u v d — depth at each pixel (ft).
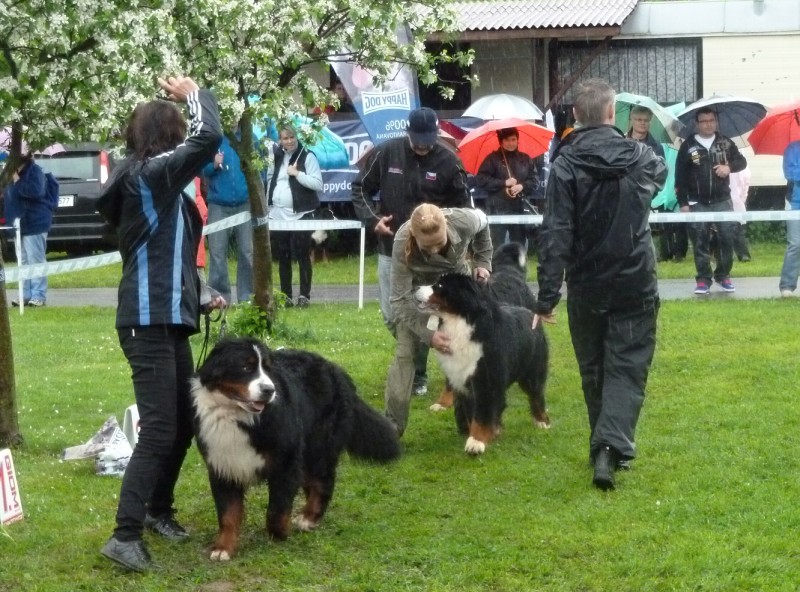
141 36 20.70
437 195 26.58
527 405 27.32
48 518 19.15
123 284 16.84
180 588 16.28
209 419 16.72
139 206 16.70
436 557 17.19
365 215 27.20
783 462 21.71
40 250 44.14
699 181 43.37
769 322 35.91
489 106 54.34
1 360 23.38
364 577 16.52
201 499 20.40
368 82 41.98
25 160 22.79
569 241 19.75
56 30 20.22
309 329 35.47
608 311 20.35
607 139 19.83
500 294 26.66
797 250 41.32
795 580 15.92
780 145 45.80
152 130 17.16
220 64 28.60
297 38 30.83
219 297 18.54
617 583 16.01
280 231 43.04
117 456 21.88
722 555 16.76
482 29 60.13
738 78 64.59
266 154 33.96
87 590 16.14
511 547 17.47
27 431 24.99
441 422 25.86
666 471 21.30
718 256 43.73
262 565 17.07
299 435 17.74
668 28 64.69
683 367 30.19
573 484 20.77
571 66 65.92
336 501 20.27
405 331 23.31
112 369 31.99
